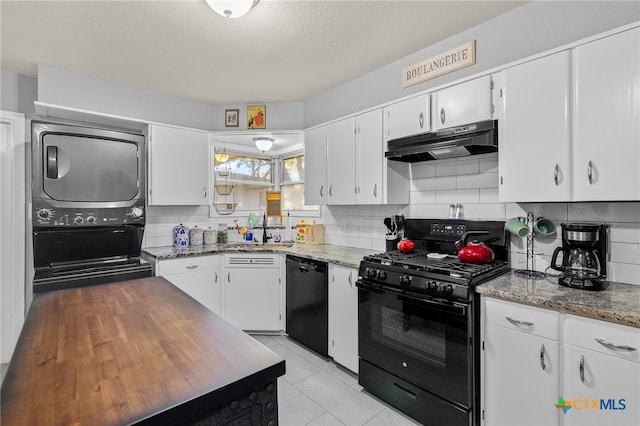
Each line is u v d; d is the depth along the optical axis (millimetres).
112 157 2502
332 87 3244
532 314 1512
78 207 2354
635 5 1623
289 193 4082
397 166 2623
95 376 777
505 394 1611
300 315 2869
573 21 1813
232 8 1764
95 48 2416
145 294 1463
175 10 1966
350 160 2828
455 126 2100
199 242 3436
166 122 3361
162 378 768
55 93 2736
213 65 2727
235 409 770
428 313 1834
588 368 1350
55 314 1205
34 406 660
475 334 1714
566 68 1650
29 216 2809
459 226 2314
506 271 2004
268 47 2443
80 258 2490
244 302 3131
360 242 3137
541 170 1733
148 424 632
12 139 2732
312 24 2152
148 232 3293
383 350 2084
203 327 1084
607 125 1522
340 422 1924
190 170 3295
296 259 2908
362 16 2078
